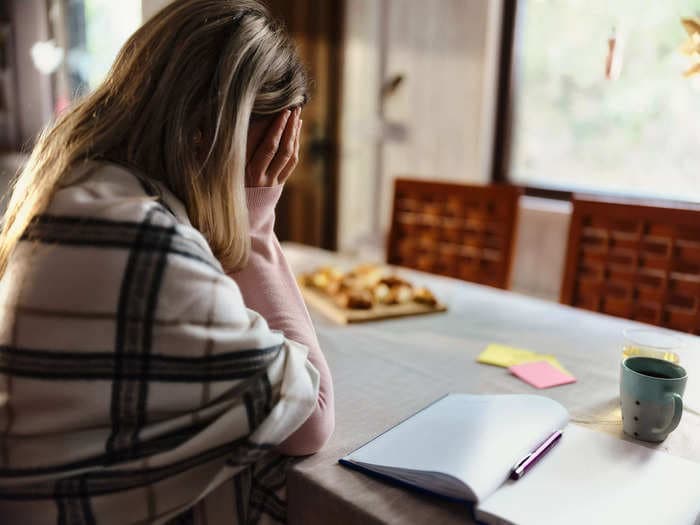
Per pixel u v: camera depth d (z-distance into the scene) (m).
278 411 0.63
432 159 2.91
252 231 0.79
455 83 2.76
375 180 3.15
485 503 0.59
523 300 1.38
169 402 0.60
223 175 0.68
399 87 2.98
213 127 0.67
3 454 0.60
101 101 0.71
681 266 1.34
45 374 0.58
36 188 0.69
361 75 3.12
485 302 1.36
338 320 1.22
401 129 3.01
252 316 0.67
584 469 0.66
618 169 2.45
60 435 0.59
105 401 0.59
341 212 3.33
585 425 0.80
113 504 0.61
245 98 0.68
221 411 0.62
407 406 0.85
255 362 0.63
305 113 3.17
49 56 2.51
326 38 3.13
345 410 0.83
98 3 3.20
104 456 0.60
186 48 0.67
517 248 2.66
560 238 2.50
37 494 0.59
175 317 0.59
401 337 1.14
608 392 0.91
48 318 0.58
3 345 0.60
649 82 2.31
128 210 0.60
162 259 0.59
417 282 1.51
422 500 0.62
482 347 1.09
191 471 0.63
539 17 2.57
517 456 0.65
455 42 2.73
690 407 0.86
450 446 0.67
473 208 1.72
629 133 2.39
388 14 2.96
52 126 0.75
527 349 1.08
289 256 1.71
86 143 0.67
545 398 0.79
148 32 0.69
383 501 0.62
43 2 3.26
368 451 0.68
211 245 0.71
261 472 0.70
